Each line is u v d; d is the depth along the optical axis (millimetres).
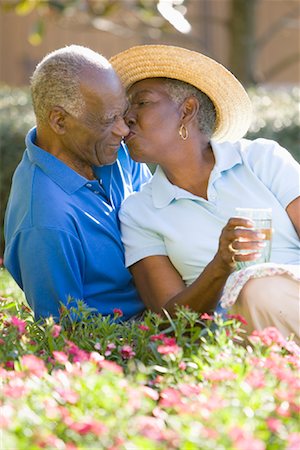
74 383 3539
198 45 15844
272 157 5078
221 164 5000
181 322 4258
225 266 4430
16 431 3223
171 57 4961
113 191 5188
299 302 4375
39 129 4965
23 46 20938
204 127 5055
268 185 5031
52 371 3891
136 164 5504
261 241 4324
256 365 3795
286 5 22094
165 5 12867
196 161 5023
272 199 4973
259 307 4387
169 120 4957
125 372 4141
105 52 20906
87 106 4773
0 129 9625
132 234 5047
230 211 4973
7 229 5031
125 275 5027
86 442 3205
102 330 4457
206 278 4520
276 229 4949
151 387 3957
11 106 11070
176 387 3729
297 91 12055
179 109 4988
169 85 4996
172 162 5008
